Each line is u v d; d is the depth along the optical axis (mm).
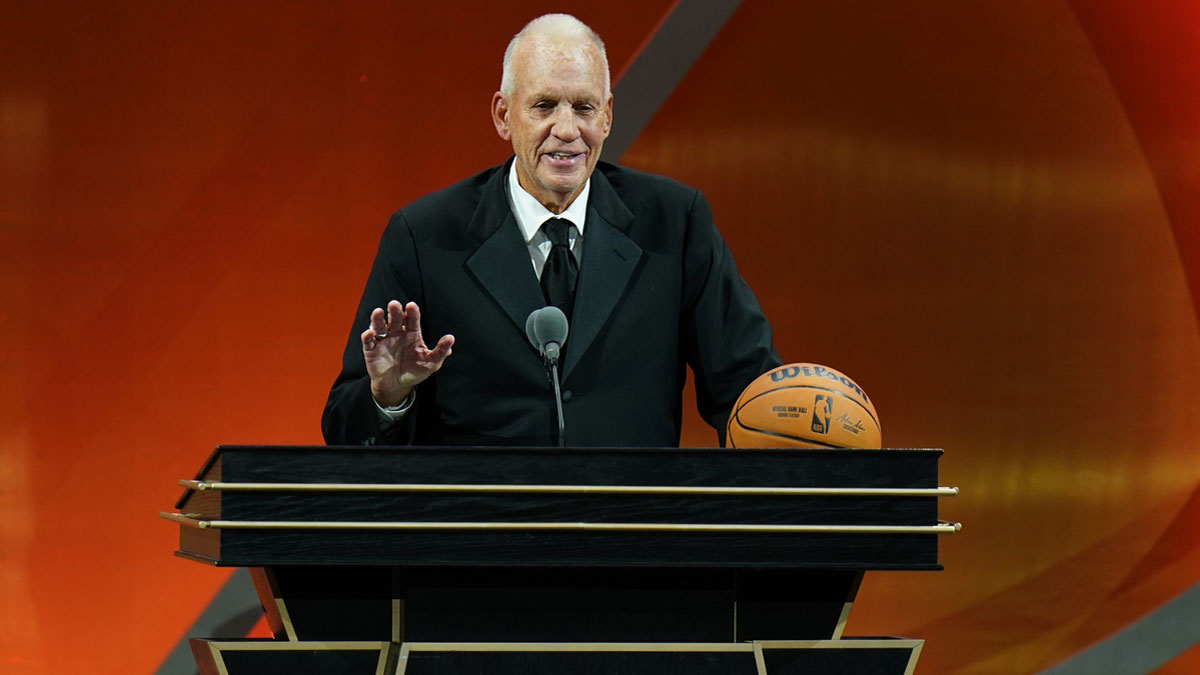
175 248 15805
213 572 15695
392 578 7328
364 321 9469
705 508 6980
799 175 16875
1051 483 17047
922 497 7145
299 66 16125
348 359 9305
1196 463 17156
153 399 15680
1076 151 17234
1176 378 17219
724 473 7012
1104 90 17281
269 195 16031
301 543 6703
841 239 16953
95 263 15609
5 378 15344
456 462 6855
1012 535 16969
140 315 15703
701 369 9852
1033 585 16922
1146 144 17297
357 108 16219
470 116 16406
